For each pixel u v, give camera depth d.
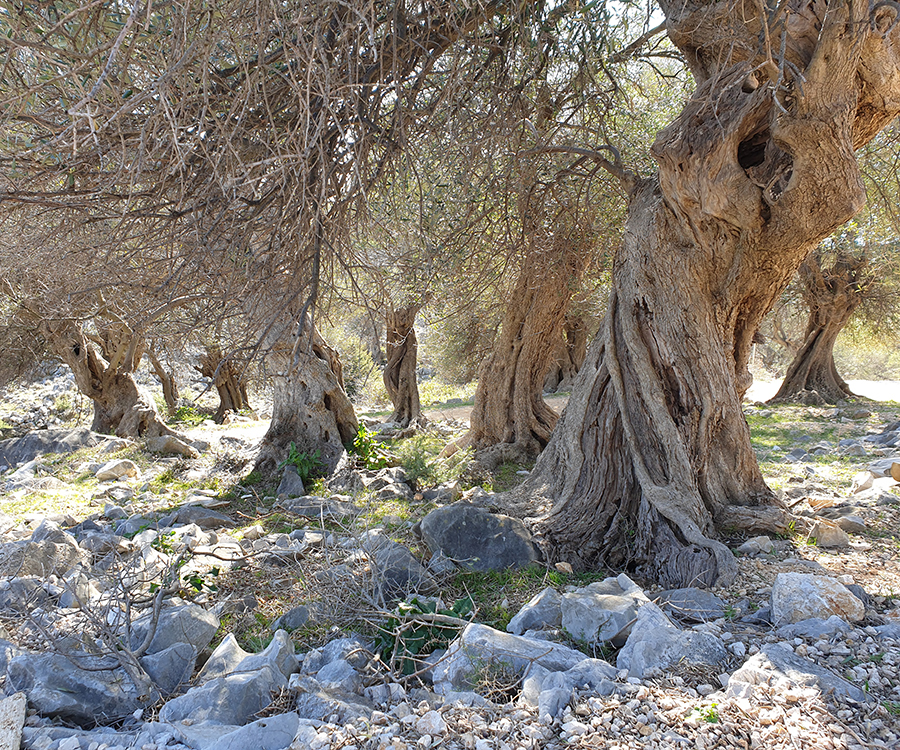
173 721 2.98
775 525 5.32
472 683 3.20
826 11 3.53
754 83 4.36
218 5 2.64
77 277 3.51
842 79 3.64
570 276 8.14
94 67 2.59
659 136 4.55
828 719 2.71
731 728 2.70
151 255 3.45
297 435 9.23
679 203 4.77
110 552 5.34
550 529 5.47
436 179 4.68
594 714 2.86
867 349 23.81
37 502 7.87
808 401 17.92
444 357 20.77
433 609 4.09
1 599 4.46
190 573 4.98
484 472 8.48
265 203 3.25
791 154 4.07
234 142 3.13
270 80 3.15
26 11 2.63
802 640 3.47
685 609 3.92
